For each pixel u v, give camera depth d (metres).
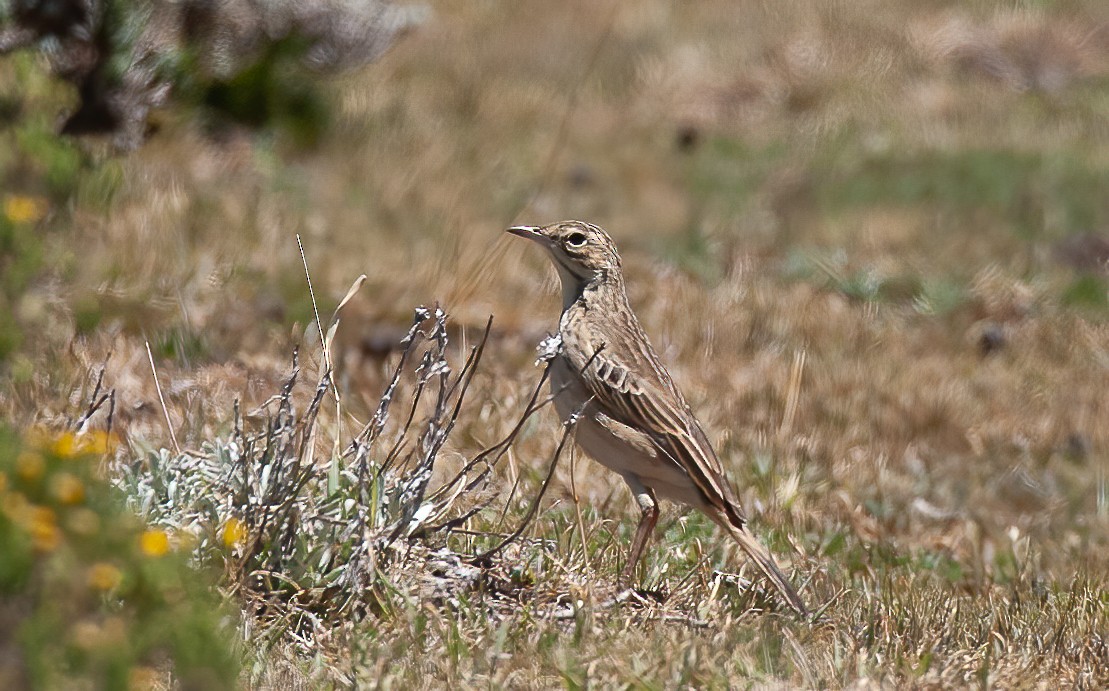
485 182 20.72
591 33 29.25
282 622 7.66
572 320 9.35
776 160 23.84
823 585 9.54
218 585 7.64
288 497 8.10
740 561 9.74
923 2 31.72
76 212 14.72
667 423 8.91
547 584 8.55
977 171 23.28
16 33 17.94
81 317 12.68
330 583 7.93
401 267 15.12
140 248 14.26
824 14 30.69
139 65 18.36
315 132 20.31
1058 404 15.02
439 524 8.59
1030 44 29.19
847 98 26.66
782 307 16.39
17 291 12.43
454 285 14.68
